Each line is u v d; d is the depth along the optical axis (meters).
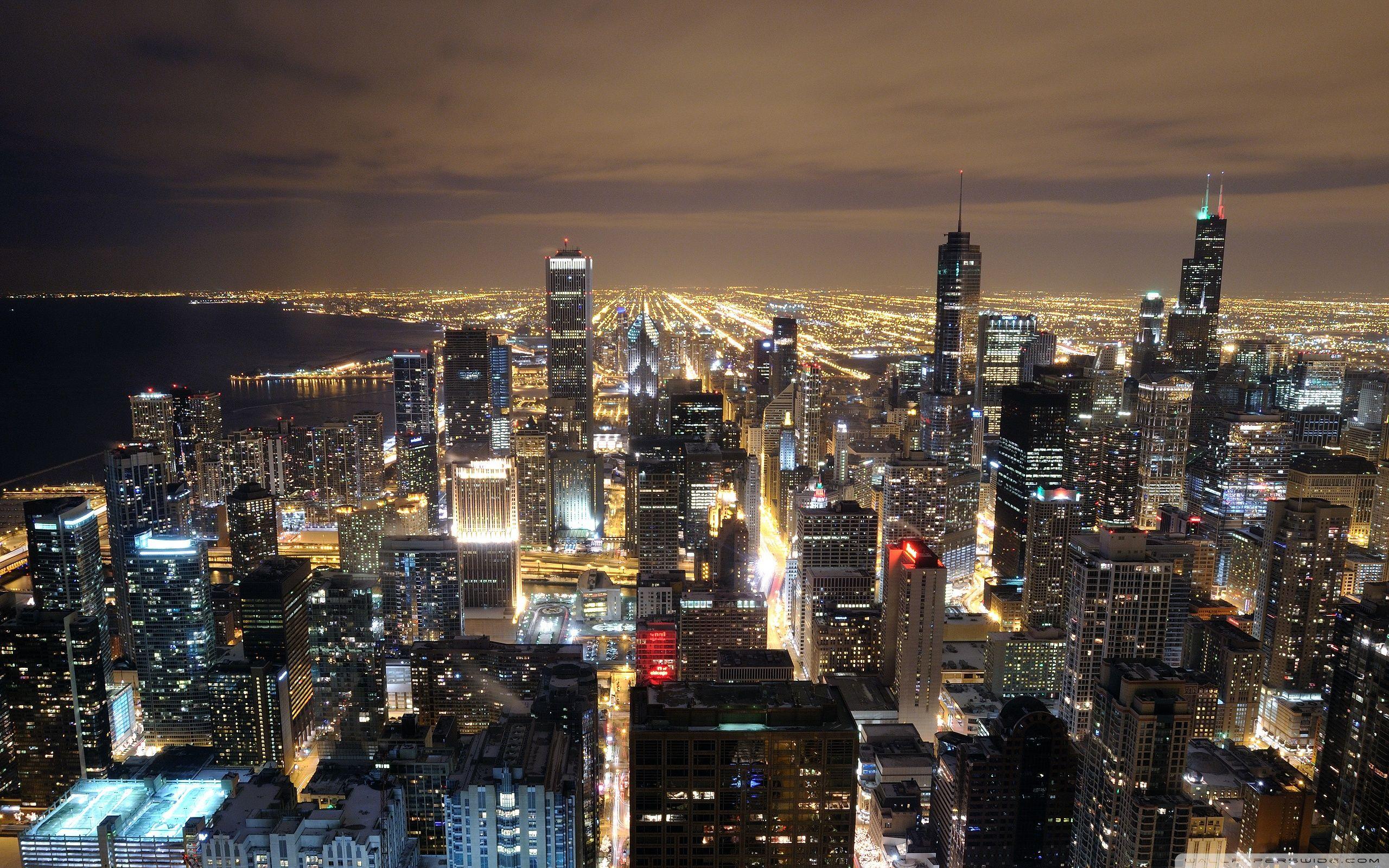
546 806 165.50
